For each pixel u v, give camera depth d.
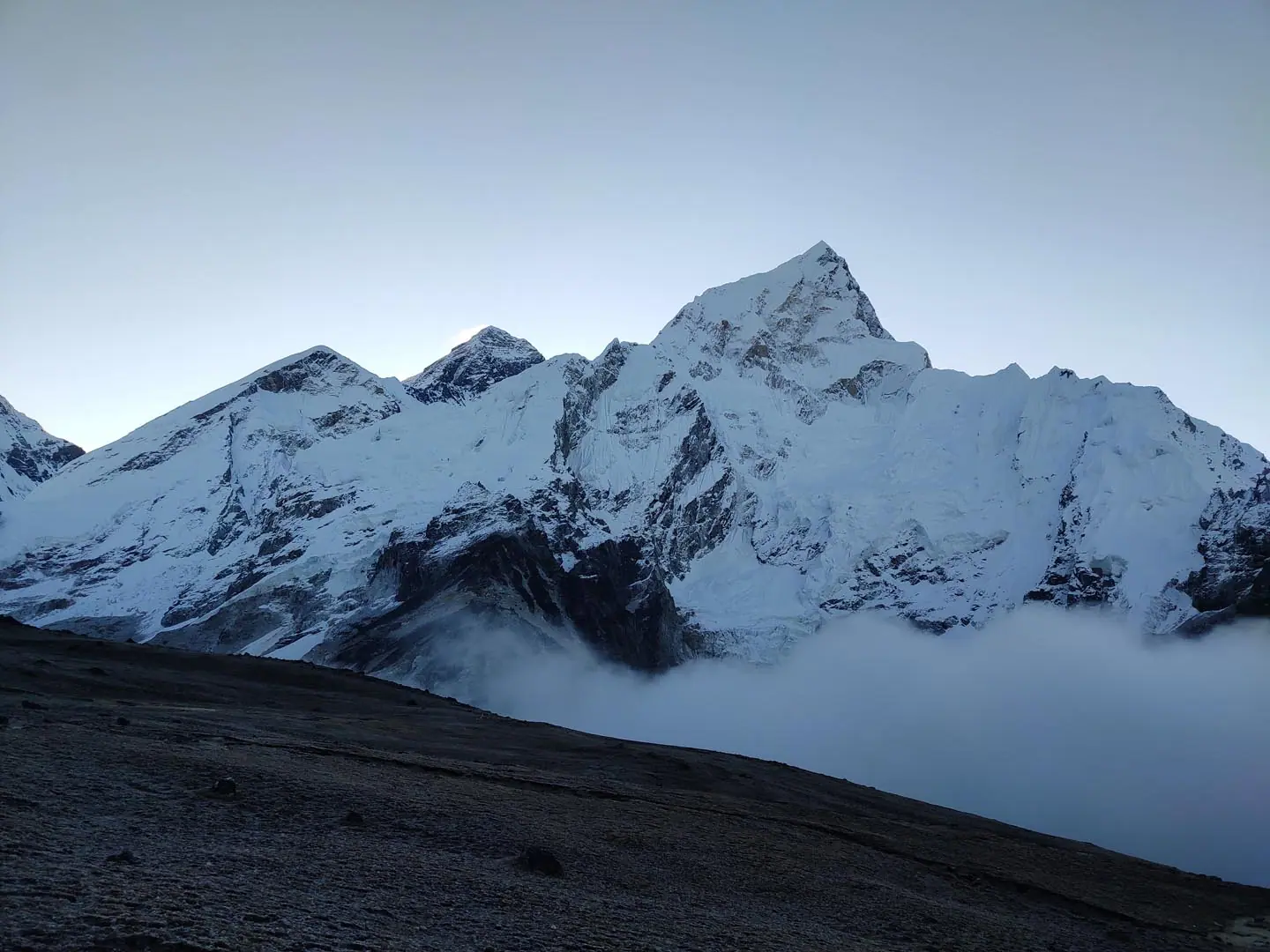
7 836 43.53
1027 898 76.81
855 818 95.75
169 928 36.19
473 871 51.38
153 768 59.66
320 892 43.59
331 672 132.88
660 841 66.94
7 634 120.31
